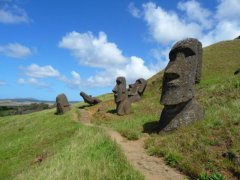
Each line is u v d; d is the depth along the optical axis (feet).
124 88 93.35
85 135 57.82
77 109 119.85
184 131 47.83
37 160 57.72
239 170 33.99
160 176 35.04
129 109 90.38
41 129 91.56
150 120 66.23
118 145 45.62
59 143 65.31
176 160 38.60
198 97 72.38
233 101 59.57
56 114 113.50
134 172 34.01
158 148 43.78
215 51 151.64
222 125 45.32
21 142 78.89
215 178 32.63
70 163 39.96
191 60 53.26
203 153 38.88
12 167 60.39
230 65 127.75
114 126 69.21
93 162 38.19
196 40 54.24
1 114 232.73
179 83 51.62
